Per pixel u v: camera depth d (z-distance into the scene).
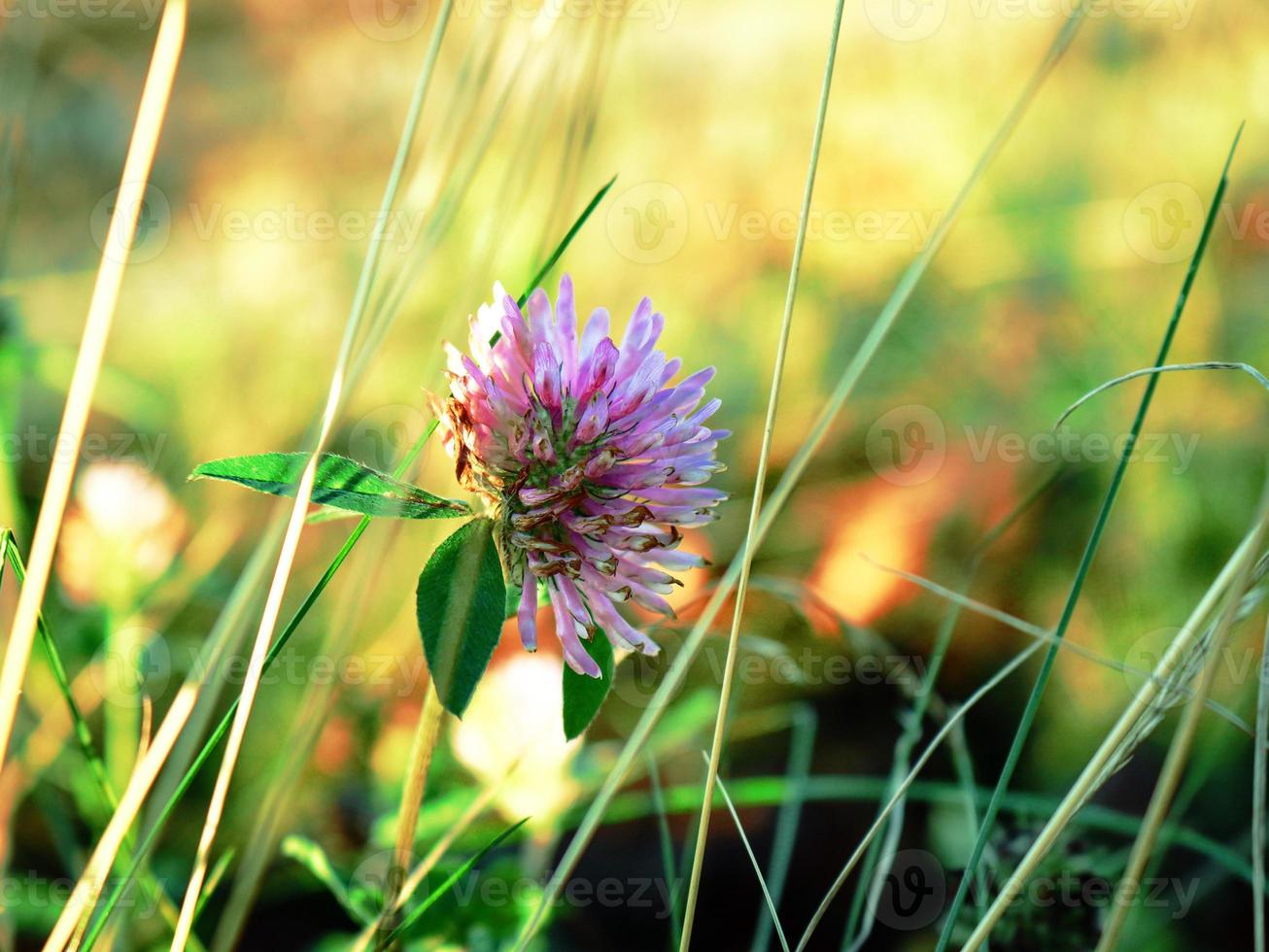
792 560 0.39
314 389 0.44
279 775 0.25
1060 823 0.23
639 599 0.23
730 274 0.46
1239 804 0.31
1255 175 0.43
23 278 0.45
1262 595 0.24
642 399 0.23
